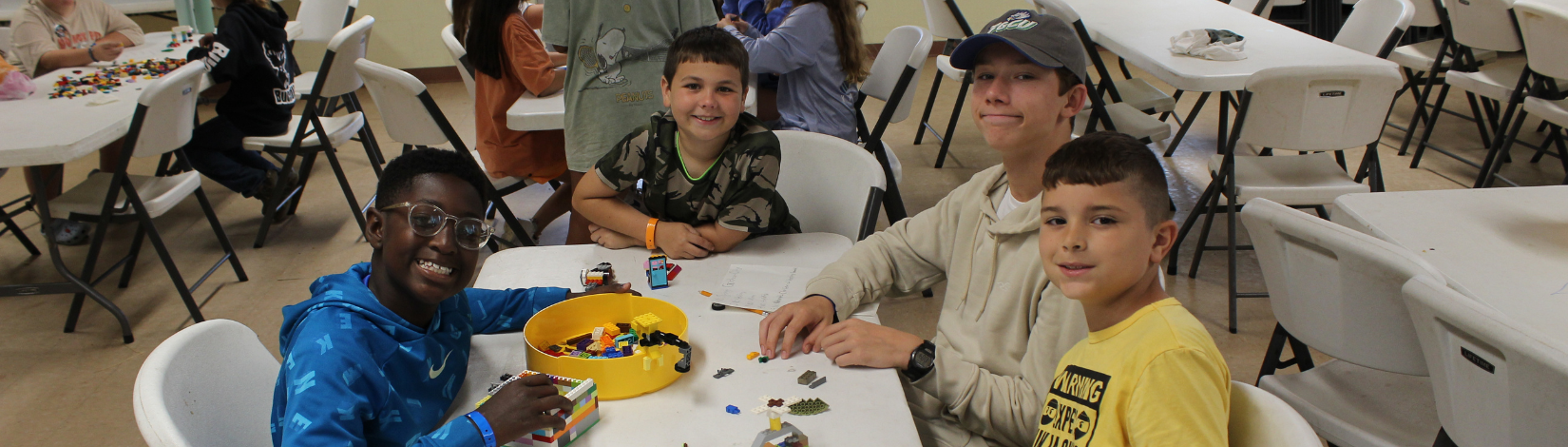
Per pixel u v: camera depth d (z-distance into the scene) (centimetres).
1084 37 321
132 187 257
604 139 245
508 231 307
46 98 284
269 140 338
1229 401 93
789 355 123
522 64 264
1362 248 133
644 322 116
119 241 343
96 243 260
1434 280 119
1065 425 97
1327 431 149
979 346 133
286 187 362
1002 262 131
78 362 252
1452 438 126
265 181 349
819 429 105
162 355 101
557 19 233
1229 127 453
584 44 235
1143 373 88
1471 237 153
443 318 117
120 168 254
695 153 163
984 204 135
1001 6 648
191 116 286
